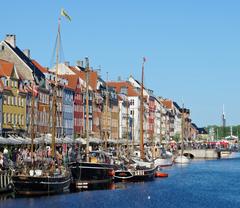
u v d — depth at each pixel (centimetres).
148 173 10112
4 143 8544
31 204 6462
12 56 12900
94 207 6656
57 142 10588
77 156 9338
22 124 12106
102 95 17325
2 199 6669
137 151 13600
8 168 7056
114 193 8050
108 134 16762
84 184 8300
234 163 17850
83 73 16762
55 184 7125
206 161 19338
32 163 7206
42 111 13075
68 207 6500
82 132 15212
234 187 9750
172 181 10519
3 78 11388
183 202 7569
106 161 9162
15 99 11794
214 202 7669
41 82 13138
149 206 7069
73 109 15188
